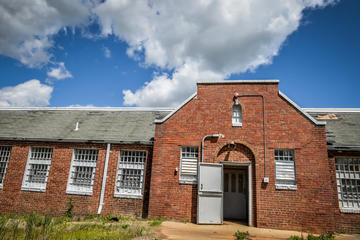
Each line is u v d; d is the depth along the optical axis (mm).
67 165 14000
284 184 11312
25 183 14250
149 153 13453
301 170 11250
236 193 13352
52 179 13898
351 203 11281
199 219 11141
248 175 11719
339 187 11539
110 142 13844
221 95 12891
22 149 14812
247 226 11102
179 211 11688
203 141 12320
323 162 11125
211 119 12617
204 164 11820
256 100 12508
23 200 13844
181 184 12016
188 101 13047
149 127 15008
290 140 11664
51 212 13320
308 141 11492
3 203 13977
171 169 12289
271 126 12016
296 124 11797
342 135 12383
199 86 13195
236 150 12109
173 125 12844
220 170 11867
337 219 10984
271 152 11688
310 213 10703
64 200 13422
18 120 17109
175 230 9633
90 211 13008
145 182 12977
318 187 10914
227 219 12891
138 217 12445
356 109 14531
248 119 12320
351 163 11742
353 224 10836
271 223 10867
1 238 7449
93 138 14172
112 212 12805
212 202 11461
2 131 15633
